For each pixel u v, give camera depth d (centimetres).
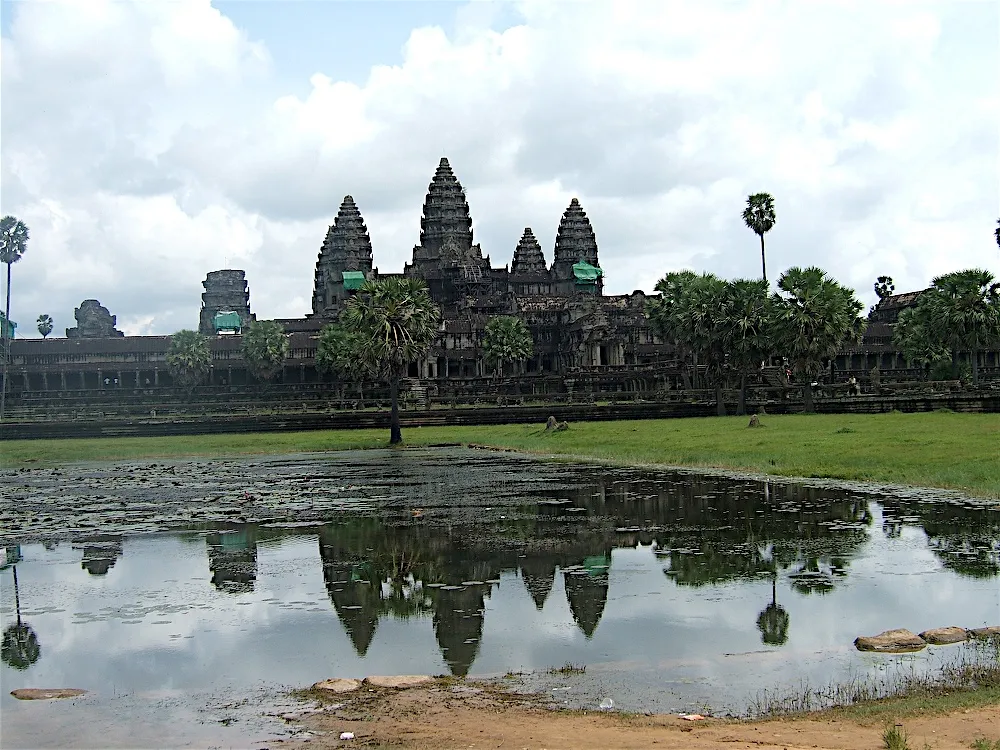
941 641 1989
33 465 7250
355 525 3656
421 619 2309
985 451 4838
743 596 2414
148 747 1565
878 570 2631
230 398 16100
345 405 13838
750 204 13412
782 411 10675
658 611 2308
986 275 11244
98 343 17888
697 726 1549
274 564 2975
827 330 10031
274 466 6531
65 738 1619
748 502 3919
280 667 1981
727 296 10575
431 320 8900
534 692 1770
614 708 1669
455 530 3481
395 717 1642
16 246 14988
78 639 2214
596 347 17425
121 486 5334
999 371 14125
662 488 4506
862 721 1537
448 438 8975
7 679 1944
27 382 17262
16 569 2986
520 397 12769
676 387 14962
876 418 8350
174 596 2602
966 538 3016
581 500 4181
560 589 2556
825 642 2027
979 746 1363
